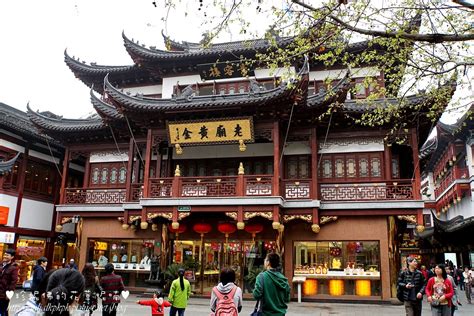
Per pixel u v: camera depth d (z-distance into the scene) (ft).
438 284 35.96
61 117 93.81
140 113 73.51
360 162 74.33
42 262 41.06
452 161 118.93
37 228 93.61
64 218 83.56
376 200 69.67
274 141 69.82
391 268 68.44
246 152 80.53
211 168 81.46
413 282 37.32
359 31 28.86
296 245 73.31
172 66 86.74
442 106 44.47
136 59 85.97
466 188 113.09
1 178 85.25
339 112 71.05
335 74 81.56
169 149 82.89
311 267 71.97
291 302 69.05
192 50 88.02
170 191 72.69
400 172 82.64
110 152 88.48
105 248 82.69
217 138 71.10
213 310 24.82
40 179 96.12
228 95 69.41
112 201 81.66
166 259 76.89
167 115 72.90
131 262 80.84
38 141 94.99
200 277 75.31
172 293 38.42
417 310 37.19
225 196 69.15
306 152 77.10
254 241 74.79
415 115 58.39
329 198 72.08
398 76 38.75
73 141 89.40
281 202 68.03
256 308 23.59
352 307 63.82
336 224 72.18
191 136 71.87
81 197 83.97
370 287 69.05
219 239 76.33
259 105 68.13
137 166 84.94
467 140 112.37
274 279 22.93
